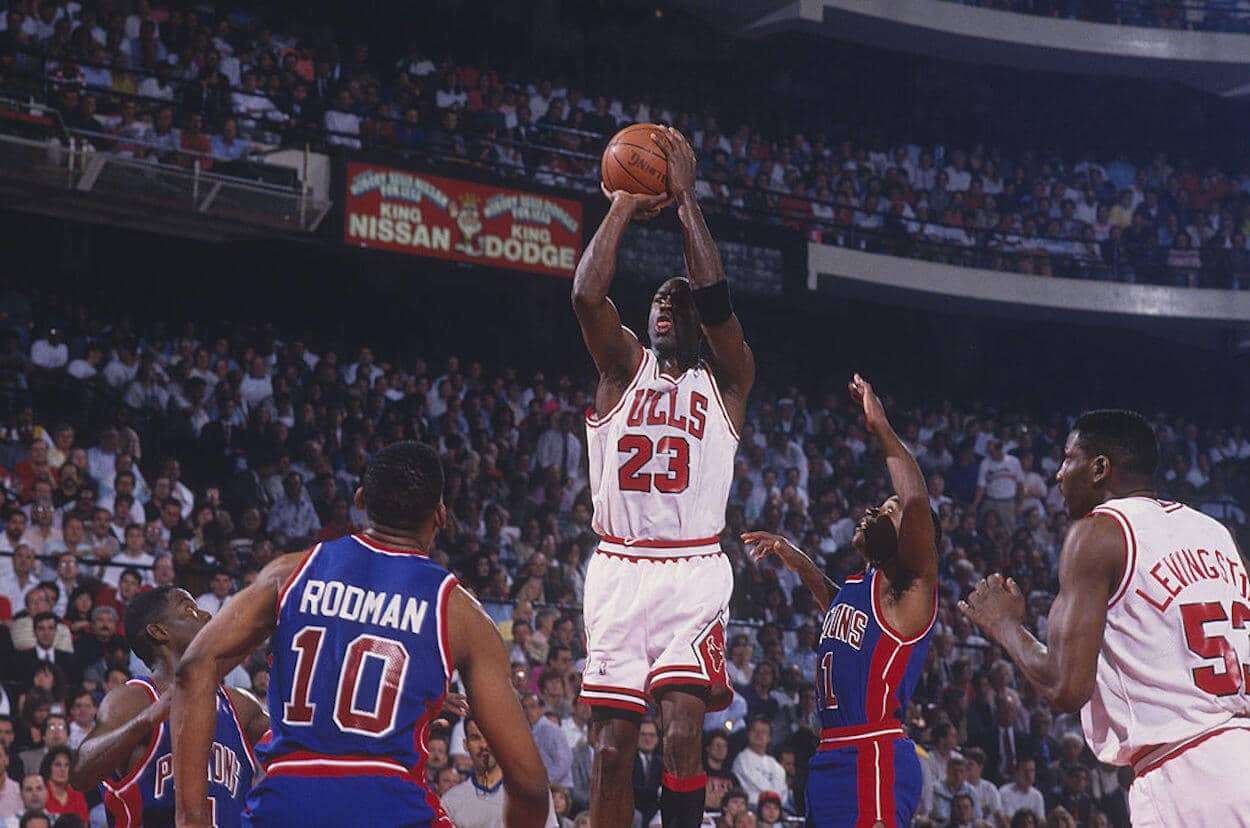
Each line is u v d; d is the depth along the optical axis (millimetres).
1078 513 8102
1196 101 48375
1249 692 7387
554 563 25828
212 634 6629
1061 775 25109
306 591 6633
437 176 31391
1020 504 35188
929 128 46438
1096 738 7746
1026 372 45000
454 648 6613
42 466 23188
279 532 24344
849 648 10367
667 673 8984
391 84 35594
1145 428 8016
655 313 9445
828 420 35250
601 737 9117
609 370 9406
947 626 27891
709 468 9289
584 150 37188
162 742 8359
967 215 42844
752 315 41438
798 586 27891
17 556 20578
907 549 10031
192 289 34656
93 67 29328
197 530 23531
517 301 38344
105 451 24797
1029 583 32125
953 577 30578
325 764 6355
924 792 23156
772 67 44750
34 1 30062
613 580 9258
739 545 28312
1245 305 42500
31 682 18938
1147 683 7395
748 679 23734
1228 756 7227
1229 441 42312
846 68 45688
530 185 32594
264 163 29344
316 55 35188
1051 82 47531
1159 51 44875
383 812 6293
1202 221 45031
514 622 23094
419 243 31078
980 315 42906
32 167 26906
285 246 35156
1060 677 7297
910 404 41938
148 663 8938
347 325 36375
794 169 41219
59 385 26766
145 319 33969
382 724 6395
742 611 26703
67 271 33312
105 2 31750
